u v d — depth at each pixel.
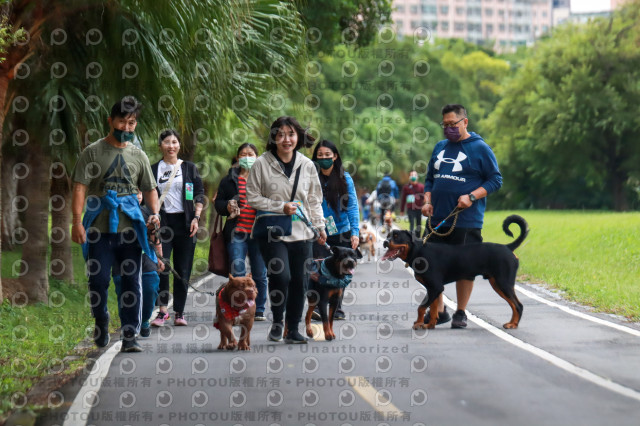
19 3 14.14
